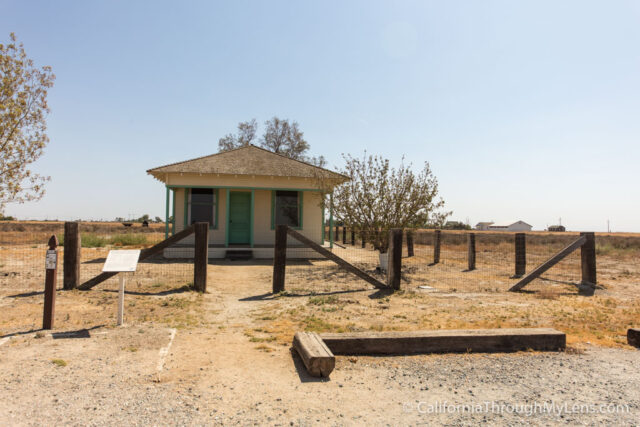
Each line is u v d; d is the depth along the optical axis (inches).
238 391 150.9
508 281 470.9
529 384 166.6
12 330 220.7
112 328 230.5
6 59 415.8
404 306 315.3
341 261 378.0
